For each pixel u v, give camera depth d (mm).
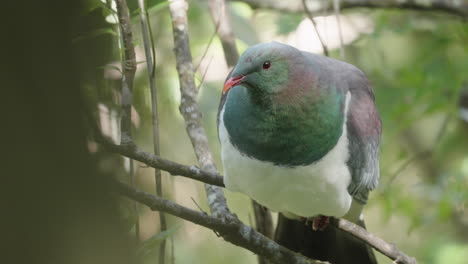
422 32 17328
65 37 3934
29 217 3787
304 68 8102
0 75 3756
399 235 18047
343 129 8328
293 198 8352
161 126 11930
